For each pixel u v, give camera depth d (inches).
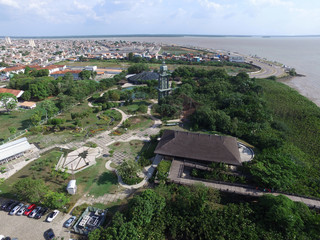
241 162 2252.7
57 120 3292.3
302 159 2493.8
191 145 2394.2
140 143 2915.8
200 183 1888.5
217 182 2055.9
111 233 1429.6
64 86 5054.1
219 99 4183.1
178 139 2463.1
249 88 4832.7
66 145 2866.6
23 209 1793.8
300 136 3095.5
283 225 1540.4
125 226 1457.9
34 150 2743.6
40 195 1882.4
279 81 6766.7
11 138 2997.0
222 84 5036.9
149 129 3324.3
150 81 5477.4
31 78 5713.6
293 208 1606.8
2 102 4005.9
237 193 1915.6
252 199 1921.8
